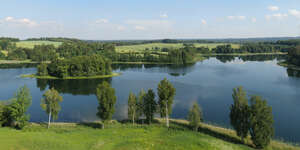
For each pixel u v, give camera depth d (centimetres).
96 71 15225
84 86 11994
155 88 11412
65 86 11975
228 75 14788
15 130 4878
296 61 18125
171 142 4391
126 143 4247
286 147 4975
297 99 9106
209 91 10519
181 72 16662
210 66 19962
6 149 3478
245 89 10775
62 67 14212
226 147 4356
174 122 6391
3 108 5362
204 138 4891
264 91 10394
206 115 7344
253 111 4822
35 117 7200
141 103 6253
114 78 14488
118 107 8138
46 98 5753
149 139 4556
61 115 7412
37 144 3834
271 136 4806
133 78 14388
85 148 3953
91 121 6869
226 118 7075
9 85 12006
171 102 6000
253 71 16338
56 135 4662
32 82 12938
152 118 6341
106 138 4594
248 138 5409
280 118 7162
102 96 5572
